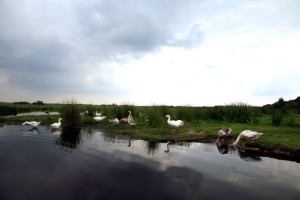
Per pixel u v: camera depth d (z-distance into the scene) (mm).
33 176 8672
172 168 9805
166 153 11992
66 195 7363
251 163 10727
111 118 23578
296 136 14344
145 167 9805
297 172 9711
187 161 10773
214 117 23609
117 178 8648
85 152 11789
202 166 10156
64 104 21438
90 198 7223
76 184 8109
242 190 8023
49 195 7340
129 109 24609
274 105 35938
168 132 16859
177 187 8086
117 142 14211
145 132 16938
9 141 13641
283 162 11000
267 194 7797
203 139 15352
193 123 21125
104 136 16047
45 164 9906
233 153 12383
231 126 18875
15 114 30766
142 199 7250
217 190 7973
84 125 20625
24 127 19062
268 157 11852
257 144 12953
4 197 7145
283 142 12875
